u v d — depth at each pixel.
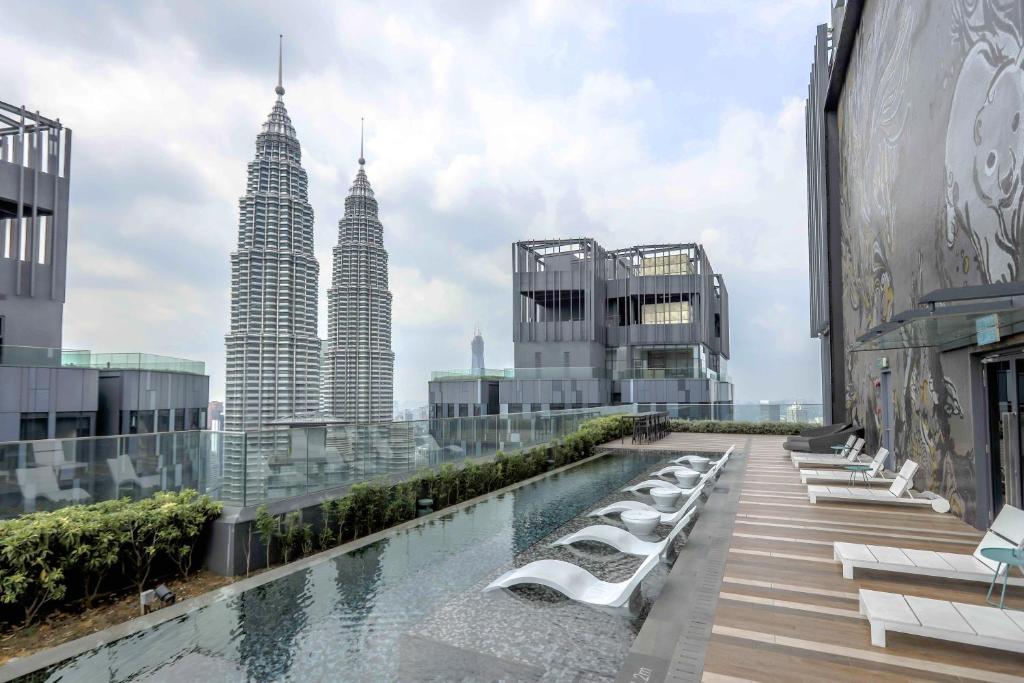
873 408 14.97
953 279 7.93
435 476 10.82
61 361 27.11
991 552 4.39
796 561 6.02
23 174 31.77
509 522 9.45
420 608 5.61
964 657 3.76
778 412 25.69
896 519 8.06
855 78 15.58
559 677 4.05
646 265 49.69
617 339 47.84
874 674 3.54
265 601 5.88
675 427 27.53
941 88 8.33
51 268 33.16
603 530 7.75
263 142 199.62
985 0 6.68
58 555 5.99
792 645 3.98
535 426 16.59
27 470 6.36
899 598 4.25
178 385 34.97
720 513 8.52
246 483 7.65
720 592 5.09
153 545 6.76
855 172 15.95
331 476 9.12
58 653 4.77
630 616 5.15
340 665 4.43
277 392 195.25
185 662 4.56
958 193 7.67
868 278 14.35
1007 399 6.88
